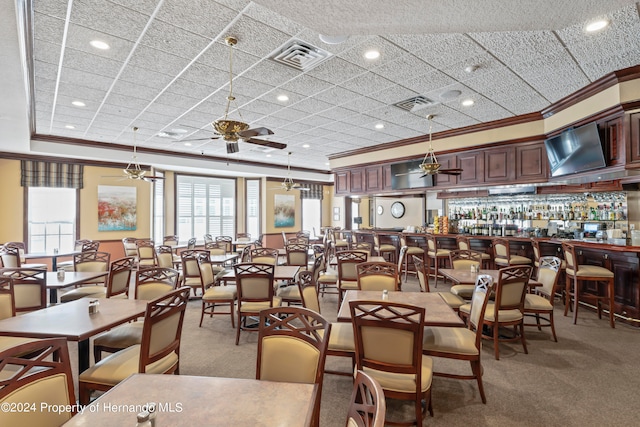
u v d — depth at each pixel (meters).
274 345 1.70
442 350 2.37
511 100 4.59
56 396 1.40
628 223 5.87
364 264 3.56
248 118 5.41
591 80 3.87
